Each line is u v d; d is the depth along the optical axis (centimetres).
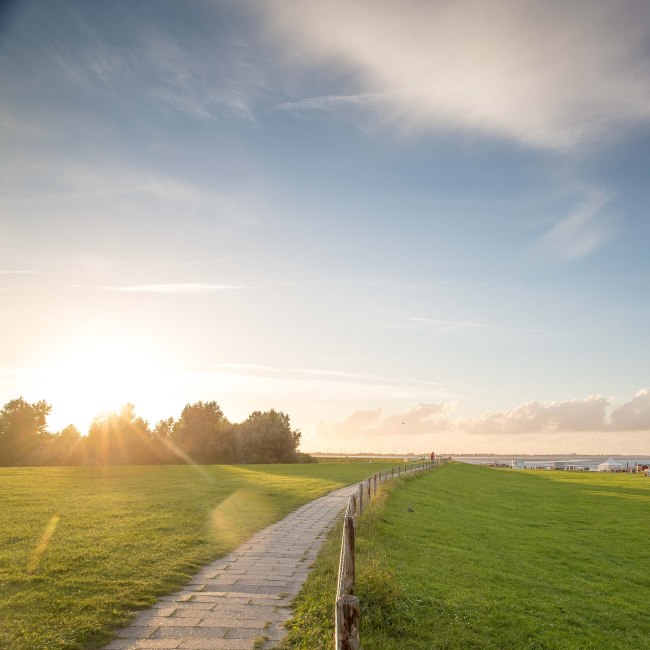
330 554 1564
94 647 909
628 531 3256
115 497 2844
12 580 1227
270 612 1083
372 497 3009
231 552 1633
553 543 2638
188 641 932
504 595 1499
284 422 11988
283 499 3072
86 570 1323
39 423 10456
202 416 11081
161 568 1370
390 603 1161
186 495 3033
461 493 4691
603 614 1542
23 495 2870
